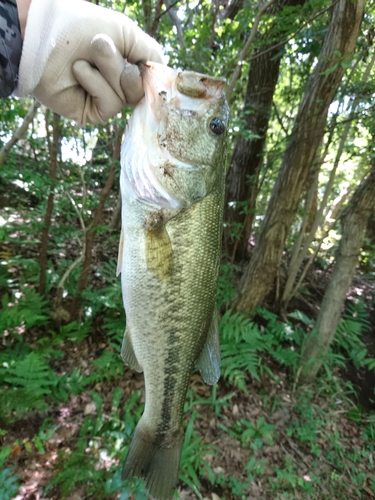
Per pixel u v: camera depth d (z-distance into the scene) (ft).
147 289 0.96
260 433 2.17
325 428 2.42
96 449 1.76
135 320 0.97
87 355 2.38
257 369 2.66
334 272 2.68
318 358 2.65
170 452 1.11
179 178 0.93
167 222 0.94
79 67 0.79
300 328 3.16
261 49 3.19
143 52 0.86
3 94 0.79
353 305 3.66
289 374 2.77
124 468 1.06
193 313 1.00
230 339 2.71
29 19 0.76
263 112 3.48
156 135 0.90
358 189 2.59
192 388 2.40
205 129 0.93
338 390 2.75
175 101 0.90
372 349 3.35
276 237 2.82
